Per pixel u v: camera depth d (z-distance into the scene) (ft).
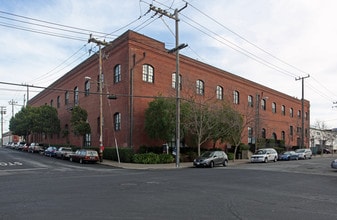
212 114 112.57
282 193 40.81
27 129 176.65
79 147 136.26
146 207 30.25
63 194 37.70
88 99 146.92
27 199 34.35
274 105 207.10
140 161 102.37
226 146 147.74
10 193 38.52
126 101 115.85
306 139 245.45
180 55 134.82
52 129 167.84
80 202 32.60
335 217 27.32
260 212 28.89
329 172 75.66
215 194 38.70
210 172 71.00
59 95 186.29
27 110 182.50
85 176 59.98
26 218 25.85
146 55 121.08
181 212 28.27
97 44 103.86
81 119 131.95
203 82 147.43
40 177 58.13
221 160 97.91
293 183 52.11
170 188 43.32
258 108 169.68
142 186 45.09
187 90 130.11
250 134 171.01
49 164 96.84
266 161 122.31
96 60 140.46
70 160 115.34
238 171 74.33
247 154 150.20
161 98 110.42
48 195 36.96
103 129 130.31
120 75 120.98
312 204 33.30
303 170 80.64
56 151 131.95
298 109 237.45
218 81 156.97
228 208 30.37
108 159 114.42
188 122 109.40
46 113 167.02
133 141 113.50
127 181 51.19
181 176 60.64
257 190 43.09
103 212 28.02
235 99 169.58
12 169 78.38
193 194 38.40
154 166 92.22
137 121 115.44
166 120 104.99
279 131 208.74
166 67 128.57
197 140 120.37
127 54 116.37
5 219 25.57
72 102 165.58
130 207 30.19
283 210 29.96
